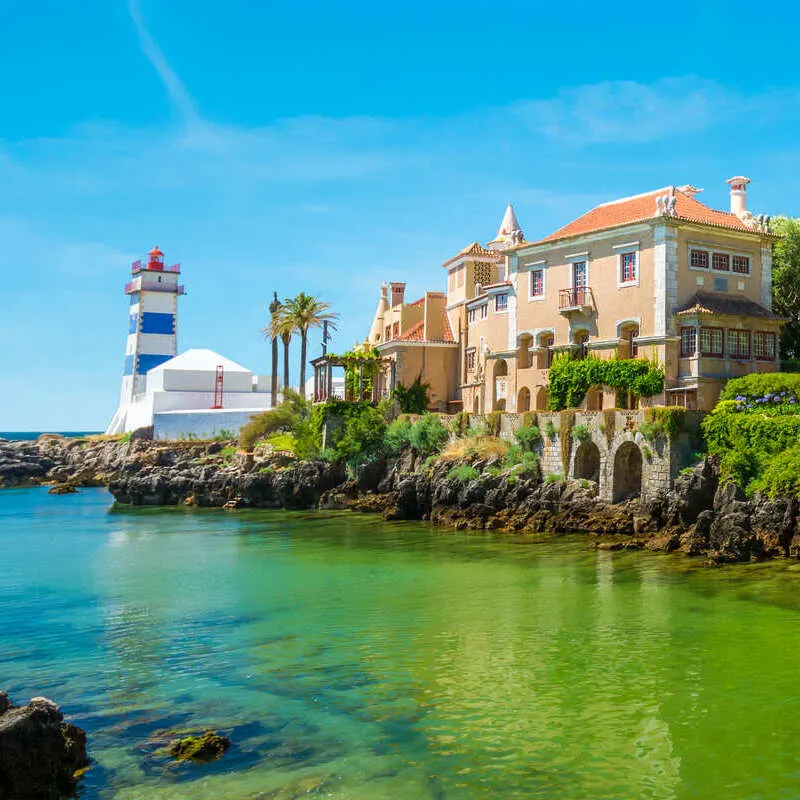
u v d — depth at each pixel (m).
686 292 54.38
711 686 21.59
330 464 67.62
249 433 81.31
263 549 46.25
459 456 58.62
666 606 30.56
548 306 62.12
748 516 40.72
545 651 24.91
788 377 47.09
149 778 16.42
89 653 25.09
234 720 19.42
